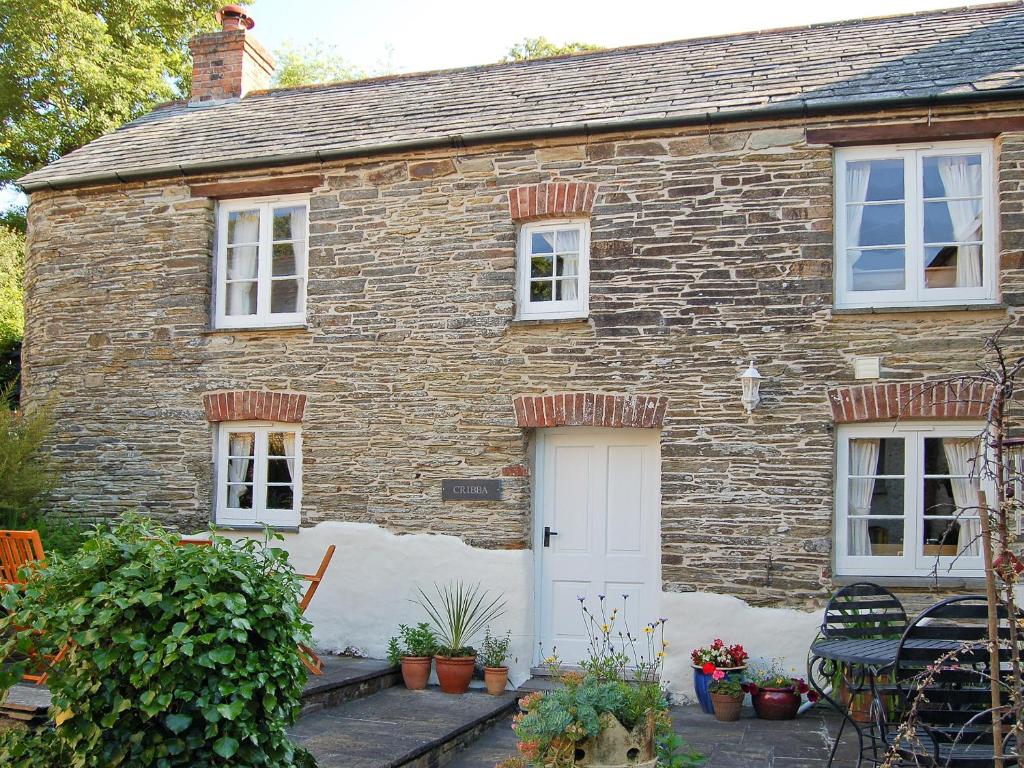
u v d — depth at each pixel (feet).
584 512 30.01
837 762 21.76
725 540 27.63
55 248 35.68
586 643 29.58
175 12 66.28
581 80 34.14
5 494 31.73
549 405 29.35
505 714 26.96
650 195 29.19
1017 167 26.68
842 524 27.27
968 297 27.17
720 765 21.68
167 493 33.24
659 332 28.68
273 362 32.48
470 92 35.45
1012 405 26.02
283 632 16.44
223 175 33.55
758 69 31.68
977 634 17.47
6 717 21.15
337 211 32.27
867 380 27.07
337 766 19.94
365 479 31.14
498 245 30.50
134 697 15.40
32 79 59.93
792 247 28.02
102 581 16.01
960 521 26.58
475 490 29.91
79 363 34.81
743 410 27.86
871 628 22.34
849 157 28.32
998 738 14.02
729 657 26.63
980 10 34.09
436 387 30.66
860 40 32.86
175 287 33.88
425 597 30.14
